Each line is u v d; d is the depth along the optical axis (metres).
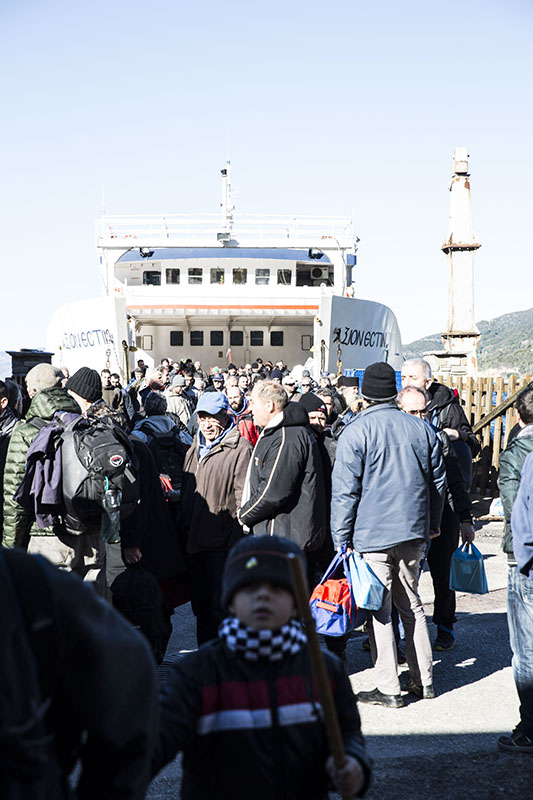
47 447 4.40
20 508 4.62
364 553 4.78
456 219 18.83
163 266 29.22
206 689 2.03
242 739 2.00
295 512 5.05
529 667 4.11
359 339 26.69
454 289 18.95
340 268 28.55
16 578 1.44
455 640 6.08
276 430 5.05
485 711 4.73
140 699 1.57
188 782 2.10
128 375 24.95
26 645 1.40
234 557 2.08
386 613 4.84
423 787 3.75
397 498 4.73
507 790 3.72
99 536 4.76
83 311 25.89
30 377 4.99
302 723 2.02
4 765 1.36
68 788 1.56
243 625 2.04
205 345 31.78
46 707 1.44
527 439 4.29
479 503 11.65
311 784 2.04
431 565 5.89
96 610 1.55
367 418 4.84
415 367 6.12
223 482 5.23
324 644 5.98
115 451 4.42
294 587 1.97
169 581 5.41
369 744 4.27
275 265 29.11
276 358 31.78
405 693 5.06
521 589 4.14
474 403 12.51
